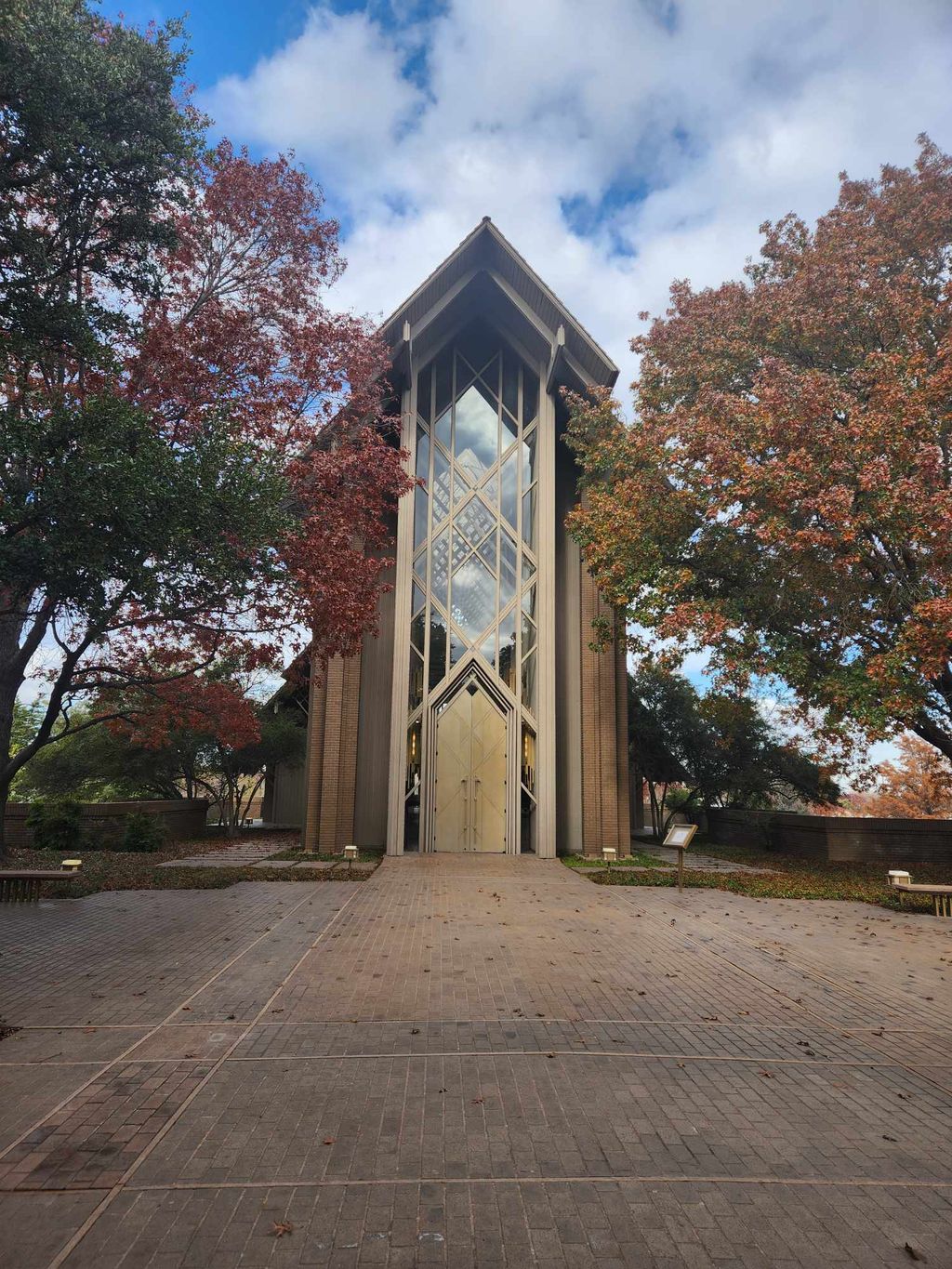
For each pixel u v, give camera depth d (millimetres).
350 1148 4000
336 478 13922
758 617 15398
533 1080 4945
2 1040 5586
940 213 14953
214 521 6875
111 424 6418
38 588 8141
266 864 16203
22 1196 3520
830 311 15109
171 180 8117
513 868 16062
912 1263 3137
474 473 20953
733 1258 3152
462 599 20062
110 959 7957
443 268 18688
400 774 18281
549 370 20328
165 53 7543
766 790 27766
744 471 13523
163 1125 4234
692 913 11203
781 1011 6578
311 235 14328
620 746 19391
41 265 7113
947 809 31297
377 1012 6281
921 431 12945
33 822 18531
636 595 16219
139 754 25656
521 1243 3223
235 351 13430
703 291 17531
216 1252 3125
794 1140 4191
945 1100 4770
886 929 10391
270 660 14992
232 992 6820
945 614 11430
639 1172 3814
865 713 13195
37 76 6590
